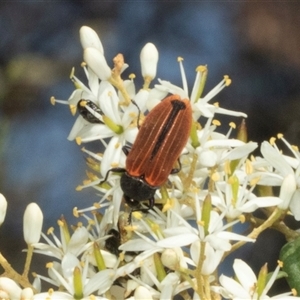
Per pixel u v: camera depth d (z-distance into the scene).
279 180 0.11
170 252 0.10
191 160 0.11
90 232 0.12
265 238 0.18
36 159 0.21
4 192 0.21
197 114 0.11
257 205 0.11
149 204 0.11
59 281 0.11
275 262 0.17
